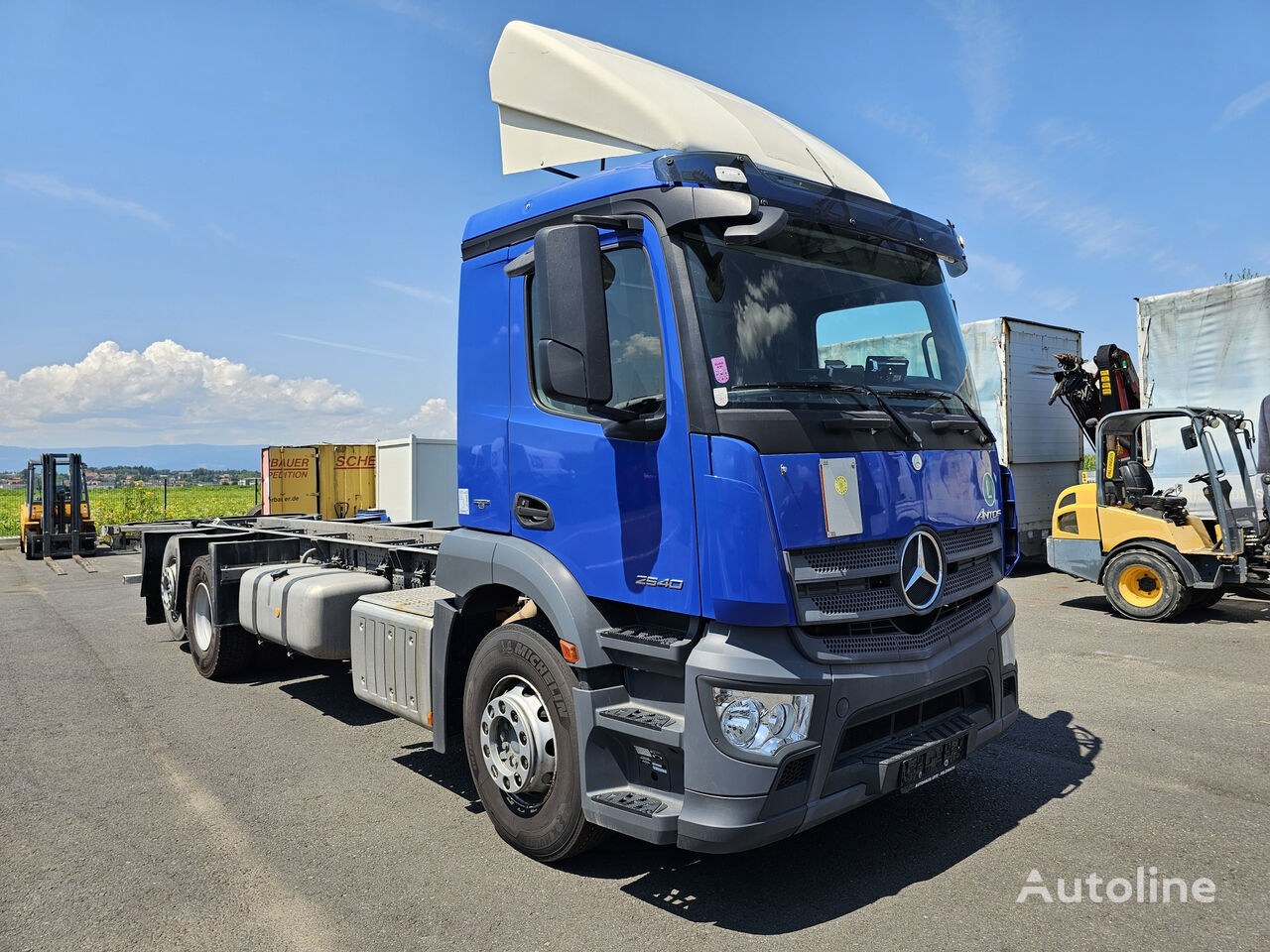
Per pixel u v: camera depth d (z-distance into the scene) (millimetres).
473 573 4043
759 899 3428
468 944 3137
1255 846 3822
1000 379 12562
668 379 3229
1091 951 2998
